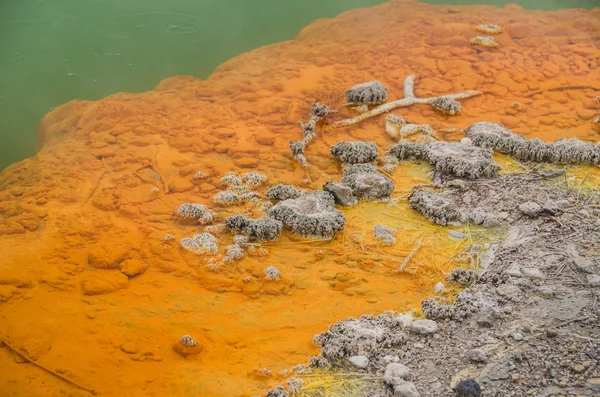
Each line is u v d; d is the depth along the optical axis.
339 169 3.72
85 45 4.90
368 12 5.40
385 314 2.88
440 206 3.31
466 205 3.36
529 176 3.51
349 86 4.43
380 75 4.54
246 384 2.67
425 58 4.71
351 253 3.19
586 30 5.06
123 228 3.35
